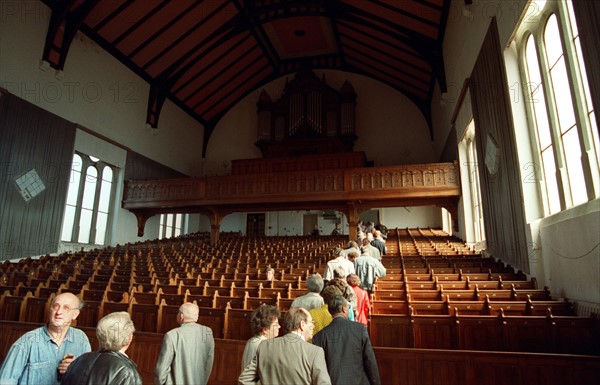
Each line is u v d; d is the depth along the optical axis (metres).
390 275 8.65
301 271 10.12
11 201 13.77
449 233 20.03
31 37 14.86
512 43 9.23
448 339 4.98
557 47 7.80
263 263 11.66
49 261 12.89
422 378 4.24
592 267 6.09
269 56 24.92
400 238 18.11
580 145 6.77
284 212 26.06
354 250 7.40
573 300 6.68
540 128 8.73
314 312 3.70
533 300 6.85
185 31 19.39
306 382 2.41
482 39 11.15
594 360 3.90
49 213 15.22
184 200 18.77
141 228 20.12
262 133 25.19
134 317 5.95
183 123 24.69
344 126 24.12
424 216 23.17
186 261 12.42
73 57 16.67
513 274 8.77
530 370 4.04
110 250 16.03
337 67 26.05
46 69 15.38
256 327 3.00
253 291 7.44
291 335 2.59
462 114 14.59
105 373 2.16
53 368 2.75
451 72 15.99
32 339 2.74
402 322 5.08
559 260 7.29
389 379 4.31
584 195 7.01
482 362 4.15
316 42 24.34
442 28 16.52
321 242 17.25
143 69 20.48
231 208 19.19
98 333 2.33
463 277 8.49
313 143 24.00
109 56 18.59
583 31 5.89
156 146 21.88
